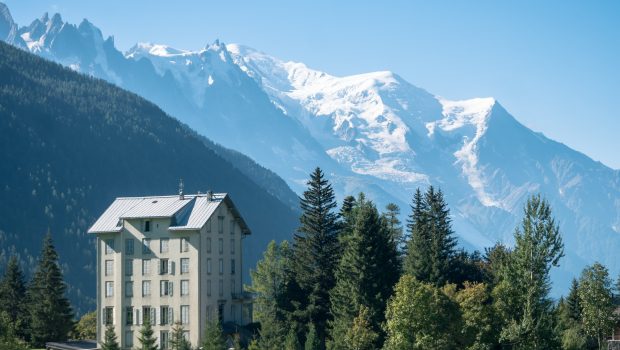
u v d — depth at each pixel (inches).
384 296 7258.9
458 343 6555.1
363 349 6825.8
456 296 6865.2
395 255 7711.6
